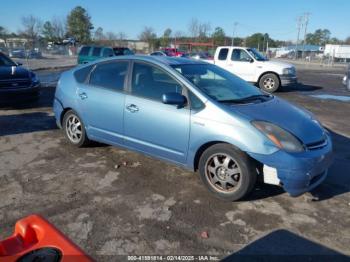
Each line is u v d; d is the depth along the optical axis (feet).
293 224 11.53
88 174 15.17
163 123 14.02
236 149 12.36
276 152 11.73
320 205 12.87
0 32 235.61
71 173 15.25
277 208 12.53
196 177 15.05
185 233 10.86
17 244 5.37
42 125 23.68
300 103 36.35
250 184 12.35
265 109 13.46
